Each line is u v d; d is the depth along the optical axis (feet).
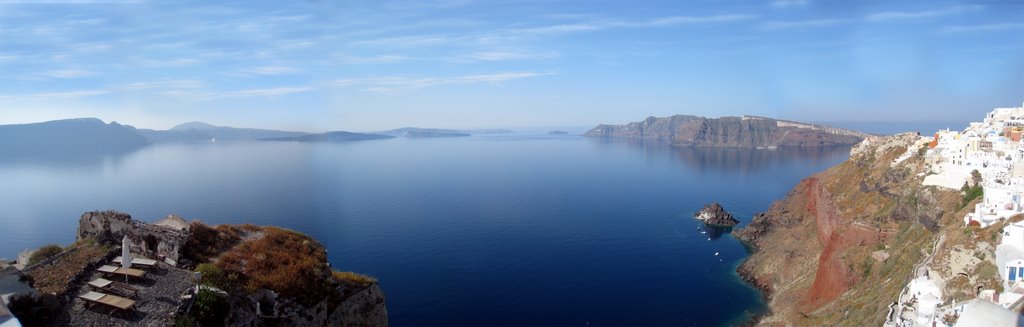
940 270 200.85
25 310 95.20
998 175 260.62
